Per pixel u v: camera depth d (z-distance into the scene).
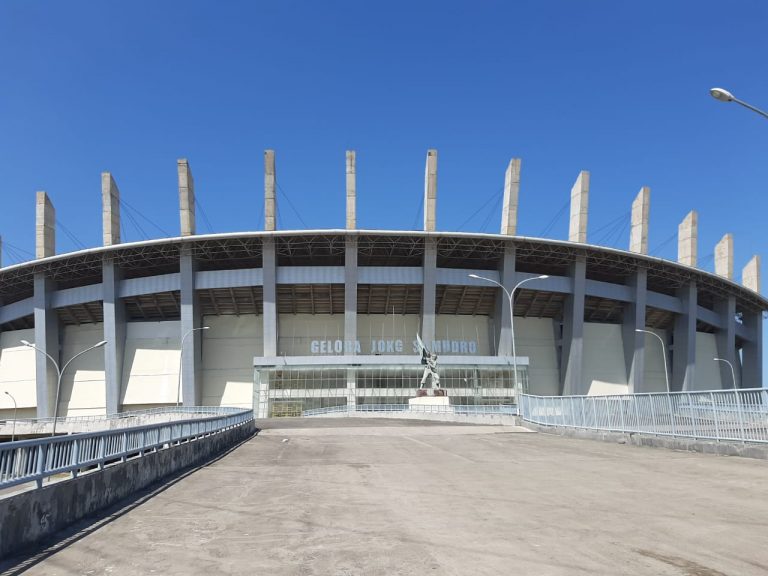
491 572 5.82
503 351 66.25
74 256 64.69
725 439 16.59
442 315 72.50
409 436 29.73
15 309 72.44
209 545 7.32
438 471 15.02
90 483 9.45
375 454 20.38
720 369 82.81
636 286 70.88
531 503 9.88
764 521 7.96
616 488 11.34
